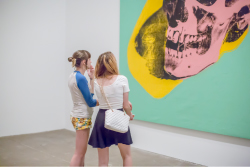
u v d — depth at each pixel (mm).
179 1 3506
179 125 3545
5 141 4582
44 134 5203
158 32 3760
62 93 5785
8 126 5059
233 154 3090
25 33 5219
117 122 2178
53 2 5590
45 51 5504
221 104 3111
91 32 5043
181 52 3492
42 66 5473
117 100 2283
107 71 2365
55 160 3498
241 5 2904
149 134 4023
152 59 3844
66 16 5738
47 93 5555
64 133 5297
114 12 4531
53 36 5613
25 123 5262
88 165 3309
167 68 3656
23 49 5203
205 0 3227
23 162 3400
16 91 5141
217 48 3129
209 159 3316
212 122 3199
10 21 5020
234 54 2979
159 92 3768
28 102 5297
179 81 3525
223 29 3064
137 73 4066
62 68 5773
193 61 3365
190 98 3414
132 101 4152
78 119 2490
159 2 3746
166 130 3797
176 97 3566
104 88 2303
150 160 3568
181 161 3539
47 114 5562
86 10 5164
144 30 3949
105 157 2322
